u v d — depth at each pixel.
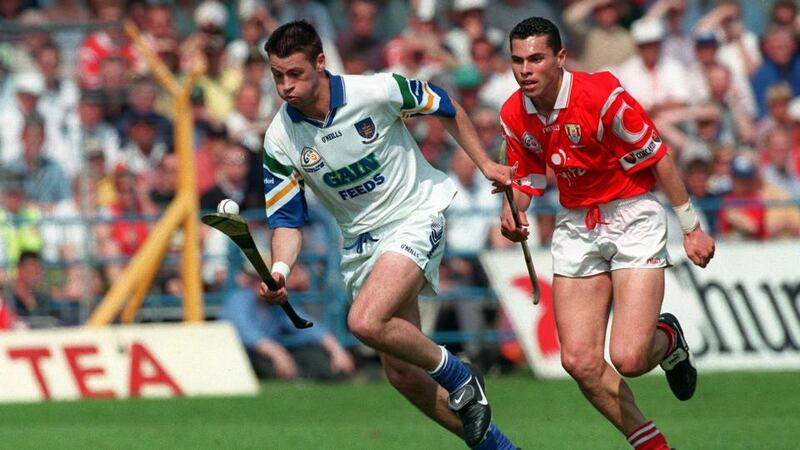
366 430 30.31
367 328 21.20
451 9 55.81
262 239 42.69
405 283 21.56
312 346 42.03
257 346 41.44
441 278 43.28
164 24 49.56
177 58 47.22
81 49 44.44
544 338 41.31
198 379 37.66
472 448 22.20
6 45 43.75
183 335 37.91
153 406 35.47
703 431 29.17
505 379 41.25
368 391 38.59
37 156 43.03
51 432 30.33
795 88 54.78
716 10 56.22
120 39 45.47
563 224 22.80
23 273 40.53
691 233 22.39
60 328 38.94
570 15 55.38
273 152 22.34
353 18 53.75
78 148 43.28
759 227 46.00
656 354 22.72
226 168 44.41
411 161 22.34
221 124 46.22
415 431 30.06
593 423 31.12
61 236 41.50
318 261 42.84
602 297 22.58
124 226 42.50
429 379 22.84
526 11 55.44
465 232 44.53
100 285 41.62
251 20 50.69
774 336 41.44
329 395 37.59
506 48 54.56
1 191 42.53
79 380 37.16
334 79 21.56
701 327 41.19
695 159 46.91
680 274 41.41
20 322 40.44
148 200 43.91
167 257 42.41
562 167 22.31
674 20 54.53
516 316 41.38
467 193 45.25
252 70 47.12
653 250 22.14
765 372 40.72
